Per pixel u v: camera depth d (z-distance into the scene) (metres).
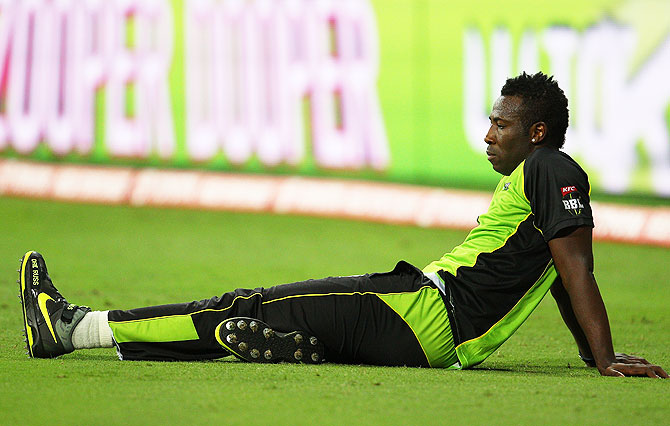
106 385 10.29
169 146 37.22
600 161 35.66
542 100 12.38
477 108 36.53
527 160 12.06
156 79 36.97
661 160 35.47
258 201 36.97
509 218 12.09
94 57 37.00
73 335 12.06
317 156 36.94
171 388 10.16
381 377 11.11
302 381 10.68
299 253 30.11
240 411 9.09
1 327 15.95
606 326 11.71
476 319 12.01
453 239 33.97
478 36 36.38
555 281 12.84
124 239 31.42
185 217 35.97
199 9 36.81
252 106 36.88
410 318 11.99
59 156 37.50
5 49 37.19
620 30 35.50
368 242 32.84
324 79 36.78
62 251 28.53
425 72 36.62
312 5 36.62
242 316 12.05
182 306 12.14
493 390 10.38
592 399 9.94
